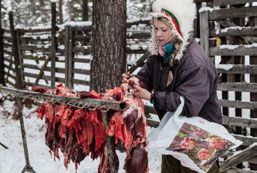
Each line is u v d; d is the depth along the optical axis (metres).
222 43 5.48
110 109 2.35
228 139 2.58
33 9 51.78
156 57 2.75
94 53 6.16
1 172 5.41
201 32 5.54
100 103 2.28
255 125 5.05
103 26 6.04
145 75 2.86
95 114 2.41
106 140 2.40
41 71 10.49
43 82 11.67
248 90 5.17
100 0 6.04
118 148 5.95
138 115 2.30
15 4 50.00
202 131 2.55
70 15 38.41
